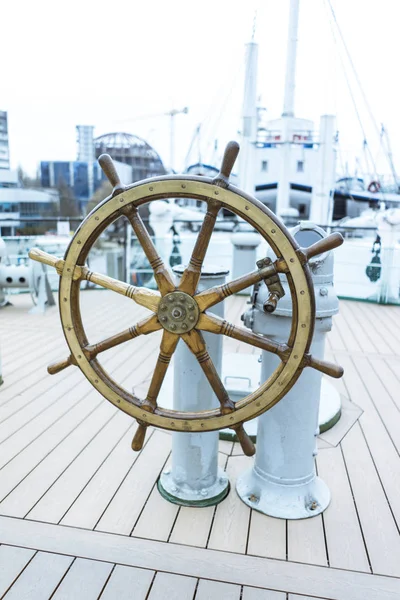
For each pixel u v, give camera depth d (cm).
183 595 139
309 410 171
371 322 461
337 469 207
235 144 126
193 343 140
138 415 147
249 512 176
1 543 157
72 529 165
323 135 959
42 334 395
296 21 938
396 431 243
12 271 462
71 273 141
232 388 250
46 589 140
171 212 591
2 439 225
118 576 145
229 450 220
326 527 169
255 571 149
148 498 183
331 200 990
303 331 132
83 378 299
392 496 189
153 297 140
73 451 215
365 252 555
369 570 150
